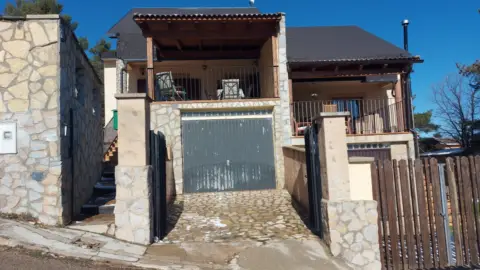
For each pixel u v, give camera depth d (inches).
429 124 1099.3
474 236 188.4
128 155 187.6
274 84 367.9
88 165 284.4
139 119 188.9
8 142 189.6
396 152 387.9
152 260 165.6
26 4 603.2
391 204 184.2
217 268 165.0
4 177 189.2
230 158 353.7
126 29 526.6
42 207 190.1
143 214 185.9
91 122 303.0
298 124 391.5
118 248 173.0
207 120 354.9
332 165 183.5
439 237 185.6
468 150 610.5
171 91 368.8
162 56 448.8
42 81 194.7
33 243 161.3
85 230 190.2
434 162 188.5
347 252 178.4
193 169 348.5
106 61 568.1
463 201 190.4
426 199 189.2
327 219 182.9
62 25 202.5
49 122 193.8
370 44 470.6
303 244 189.8
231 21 362.6
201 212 269.3
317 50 440.8
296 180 294.5
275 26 371.6
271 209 273.9
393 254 181.5
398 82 411.8
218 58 459.5
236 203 297.7
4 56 192.9
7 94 191.8
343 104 470.3
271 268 168.7
